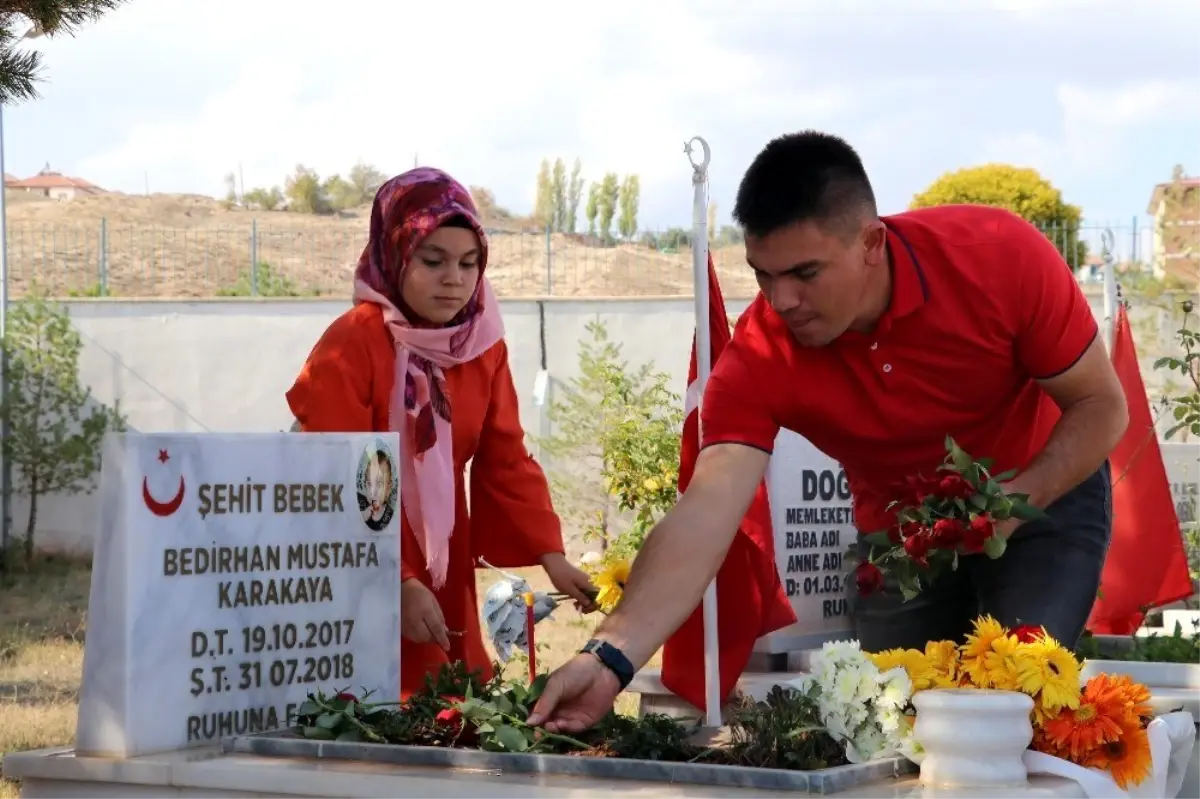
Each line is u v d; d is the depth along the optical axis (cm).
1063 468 346
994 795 246
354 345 421
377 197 435
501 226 4938
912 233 344
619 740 287
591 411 1381
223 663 317
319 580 338
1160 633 679
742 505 337
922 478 298
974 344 344
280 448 330
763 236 315
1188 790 383
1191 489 936
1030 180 2753
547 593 430
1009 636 288
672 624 314
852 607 477
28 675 829
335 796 271
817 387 350
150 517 304
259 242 3109
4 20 635
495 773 270
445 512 428
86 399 1585
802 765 265
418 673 414
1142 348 1181
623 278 3106
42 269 3098
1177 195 1563
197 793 283
